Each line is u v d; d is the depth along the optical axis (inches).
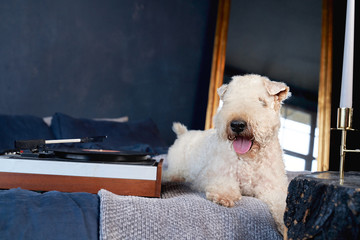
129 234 46.0
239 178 70.6
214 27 199.8
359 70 182.2
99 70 168.7
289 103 184.1
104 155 56.1
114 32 172.6
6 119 122.5
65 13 159.8
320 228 33.6
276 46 191.8
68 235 44.4
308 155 180.5
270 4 194.5
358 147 181.0
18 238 43.0
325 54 191.5
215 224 51.1
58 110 158.2
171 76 188.4
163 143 151.9
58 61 158.4
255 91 69.3
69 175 54.3
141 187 55.2
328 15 194.4
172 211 50.1
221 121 66.9
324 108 185.3
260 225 54.0
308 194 37.0
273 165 70.6
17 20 148.6
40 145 57.9
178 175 92.7
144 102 180.7
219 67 188.5
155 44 183.6
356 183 35.4
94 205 49.0
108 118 170.6
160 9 184.9
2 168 53.7
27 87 150.9
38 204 47.5
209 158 77.8
